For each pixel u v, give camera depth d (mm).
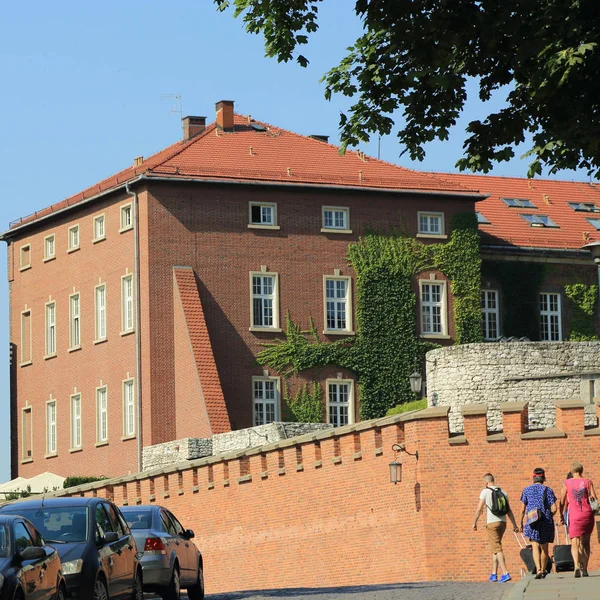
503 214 115312
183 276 99062
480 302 107062
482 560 55125
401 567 57344
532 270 111000
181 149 103312
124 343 100875
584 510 40906
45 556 31859
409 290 104938
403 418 57438
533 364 77000
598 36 29344
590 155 30953
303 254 102625
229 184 101000
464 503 55594
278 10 33094
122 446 100375
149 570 40969
